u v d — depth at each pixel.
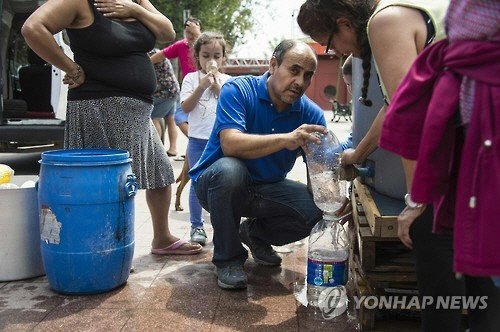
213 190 2.93
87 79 3.12
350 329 2.53
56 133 5.46
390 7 1.88
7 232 3.05
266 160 3.12
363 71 2.44
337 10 2.08
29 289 3.01
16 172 6.14
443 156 1.47
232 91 3.02
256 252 3.44
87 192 2.78
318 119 3.19
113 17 3.08
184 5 19.77
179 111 5.31
